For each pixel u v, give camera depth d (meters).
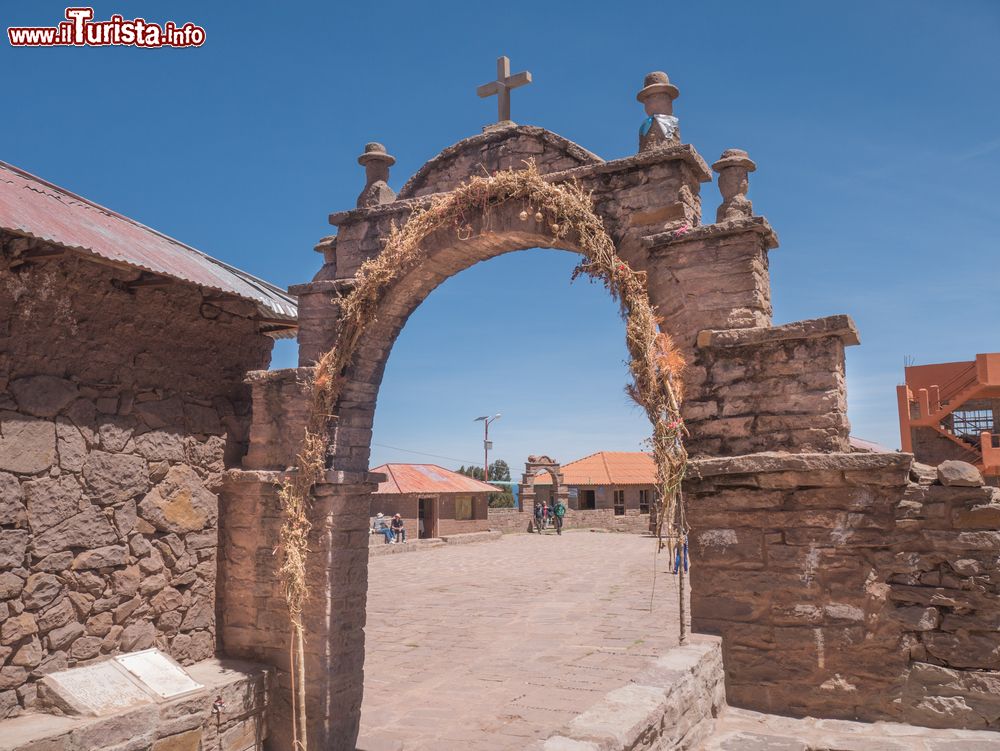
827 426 6.10
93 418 7.11
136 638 7.38
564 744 3.75
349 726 8.02
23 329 6.53
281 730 7.86
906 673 5.71
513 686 9.95
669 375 6.36
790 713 5.93
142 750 6.27
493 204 7.64
